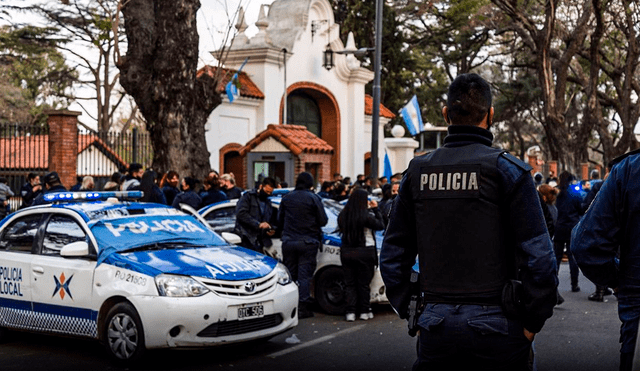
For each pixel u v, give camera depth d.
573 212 11.44
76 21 32.06
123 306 6.76
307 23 27.48
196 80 15.97
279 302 7.20
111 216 7.65
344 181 18.69
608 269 3.38
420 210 3.34
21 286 7.59
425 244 3.31
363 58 40.25
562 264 15.51
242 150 19.98
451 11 36.06
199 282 6.70
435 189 3.29
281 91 26.12
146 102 15.52
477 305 3.17
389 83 40.09
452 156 3.31
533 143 67.12
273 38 27.00
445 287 3.24
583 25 29.50
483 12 34.62
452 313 3.17
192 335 6.56
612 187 3.37
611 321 9.11
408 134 41.75
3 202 17.47
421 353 3.31
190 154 15.73
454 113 3.40
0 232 8.05
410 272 3.48
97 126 40.81
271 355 7.30
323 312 9.84
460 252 3.21
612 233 3.35
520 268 3.13
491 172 3.19
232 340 6.77
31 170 18.95
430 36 43.97
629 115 30.89
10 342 8.00
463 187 3.22
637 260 3.32
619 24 30.81
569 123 49.72
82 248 7.04
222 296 6.73
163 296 6.55
